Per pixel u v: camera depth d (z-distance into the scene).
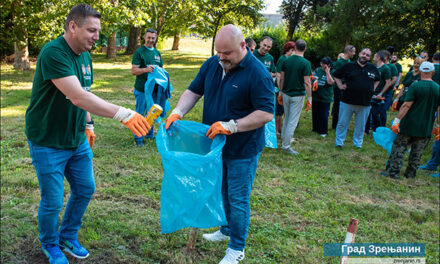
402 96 7.31
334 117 8.41
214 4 21.28
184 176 2.42
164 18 18.56
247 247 3.26
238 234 2.84
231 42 2.45
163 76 5.40
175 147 2.82
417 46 16.41
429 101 5.07
